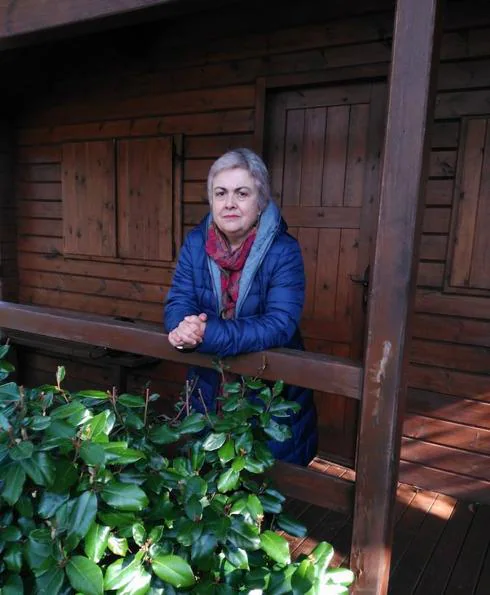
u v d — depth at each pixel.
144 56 3.08
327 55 2.55
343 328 2.76
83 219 3.50
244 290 1.56
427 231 2.45
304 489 1.53
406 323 1.28
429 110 1.22
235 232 1.56
